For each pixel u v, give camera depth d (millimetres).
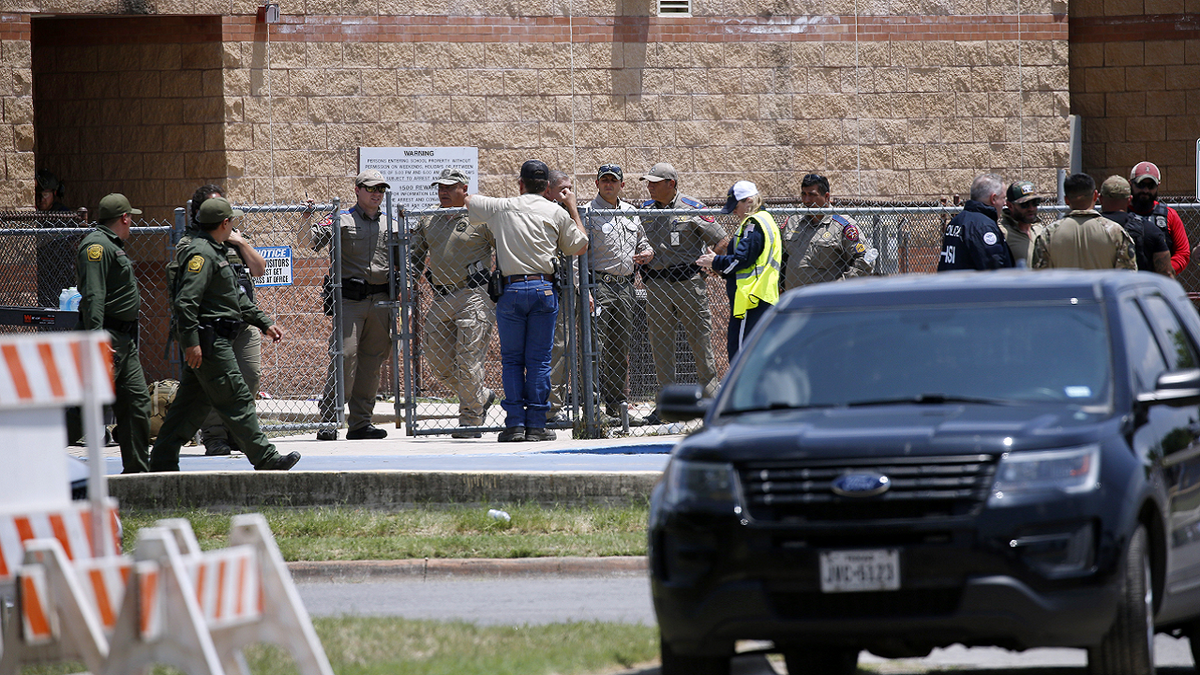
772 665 27766
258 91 72250
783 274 53594
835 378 25391
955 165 77000
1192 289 75188
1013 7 77125
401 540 39125
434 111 73750
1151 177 53656
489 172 74312
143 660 19328
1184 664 27562
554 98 74625
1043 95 77375
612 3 74938
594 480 42312
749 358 26578
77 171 73375
